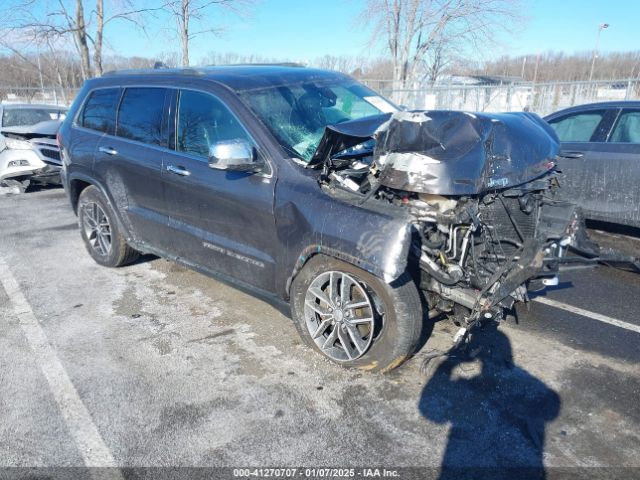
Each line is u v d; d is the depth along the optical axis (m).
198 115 4.11
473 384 3.35
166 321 4.27
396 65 19.70
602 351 3.77
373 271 3.01
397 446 2.81
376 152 3.35
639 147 5.87
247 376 3.45
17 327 4.22
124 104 4.84
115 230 5.18
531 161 3.56
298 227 3.42
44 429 2.99
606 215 6.18
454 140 3.21
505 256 3.49
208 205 4.00
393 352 3.24
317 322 3.60
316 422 3.00
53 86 19.44
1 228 7.27
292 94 4.11
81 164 5.22
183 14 12.61
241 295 4.75
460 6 18.84
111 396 3.27
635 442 2.83
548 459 2.71
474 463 2.69
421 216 3.22
